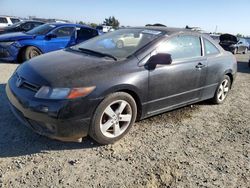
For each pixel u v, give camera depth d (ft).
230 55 18.44
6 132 12.03
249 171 10.77
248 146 12.86
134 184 9.39
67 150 11.09
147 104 12.64
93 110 10.62
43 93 10.13
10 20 71.82
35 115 10.18
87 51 13.71
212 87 16.85
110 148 11.51
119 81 11.12
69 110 10.06
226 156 11.75
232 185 9.81
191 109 17.19
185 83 14.32
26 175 9.37
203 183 9.78
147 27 15.33
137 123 14.19
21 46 27.22
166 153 11.54
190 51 14.87
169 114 15.94
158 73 12.63
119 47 13.37
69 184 9.11
